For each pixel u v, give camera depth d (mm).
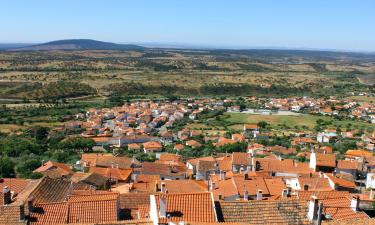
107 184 82875
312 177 79562
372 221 38375
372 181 92875
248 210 38344
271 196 66250
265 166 98625
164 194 37656
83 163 118438
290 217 38281
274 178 77938
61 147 171750
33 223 38406
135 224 35969
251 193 66188
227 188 68375
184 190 70500
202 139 198625
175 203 36625
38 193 49781
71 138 185000
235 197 65250
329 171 102688
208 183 78438
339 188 77125
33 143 166500
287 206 39188
